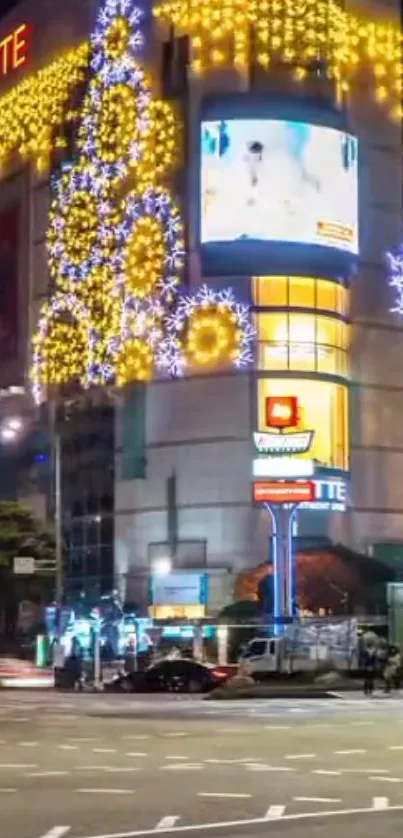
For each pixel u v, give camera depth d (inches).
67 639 2544.3
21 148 3855.8
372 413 3294.8
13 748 962.7
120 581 3299.7
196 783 715.4
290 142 3193.9
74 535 3543.3
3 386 3848.4
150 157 3331.7
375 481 3270.2
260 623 2236.7
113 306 3395.7
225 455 3149.6
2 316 3900.1
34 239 3782.0
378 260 3358.8
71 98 3644.2
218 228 3176.7
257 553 3083.2
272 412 2790.4
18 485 3782.0
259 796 654.5
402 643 2144.4
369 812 592.4
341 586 2817.4
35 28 3848.4
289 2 3292.3
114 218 3420.3
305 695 1854.1
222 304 3181.6
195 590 3083.2
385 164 3400.6
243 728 1177.4
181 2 3326.8
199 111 3257.9
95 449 3469.5
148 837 518.3
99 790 682.8
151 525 3262.8
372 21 3415.4
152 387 3302.2
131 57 3427.7
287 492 2498.8
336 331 3218.5
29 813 591.8
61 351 3570.4
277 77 3253.0
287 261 3171.8
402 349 3368.6
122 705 1653.5
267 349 3152.1
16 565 2506.2
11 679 2431.1
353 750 930.7
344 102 3326.8
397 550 3228.3
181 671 2062.0
